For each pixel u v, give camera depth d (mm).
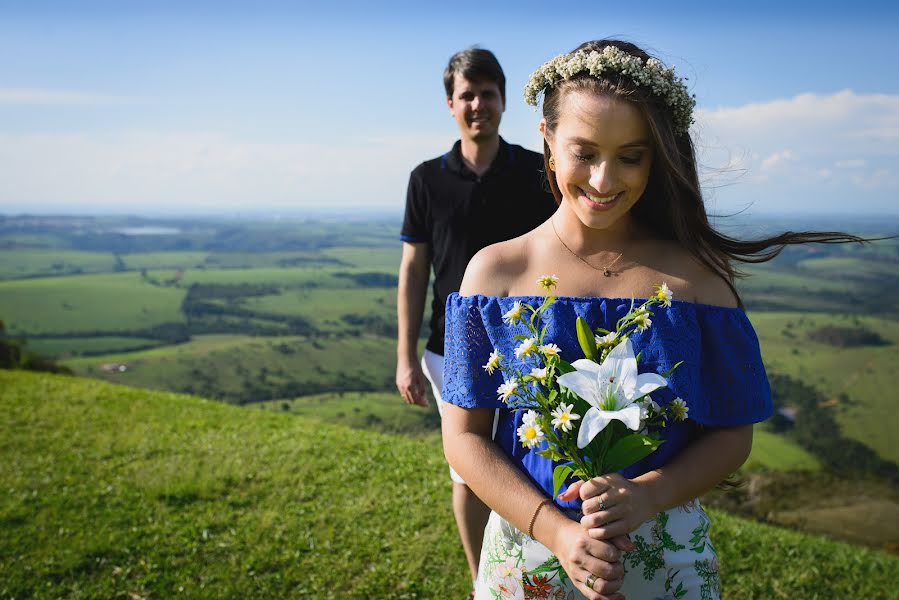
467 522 2707
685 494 1333
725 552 4168
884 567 4297
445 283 3191
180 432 6891
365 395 65562
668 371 1300
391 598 3646
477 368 1432
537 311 1358
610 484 1251
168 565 4023
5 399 8062
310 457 5887
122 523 4594
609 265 1449
